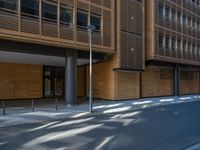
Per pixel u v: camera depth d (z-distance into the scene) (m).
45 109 16.59
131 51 23.19
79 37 18.83
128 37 22.92
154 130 9.87
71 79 19.25
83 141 8.05
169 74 31.70
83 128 10.27
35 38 16.22
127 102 21.91
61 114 14.41
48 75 26.78
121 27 22.28
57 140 8.21
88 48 19.36
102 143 7.80
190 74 36.34
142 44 24.44
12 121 12.05
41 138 8.52
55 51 18.62
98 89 24.83
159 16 26.84
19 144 7.73
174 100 24.95
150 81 28.64
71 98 19.11
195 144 7.77
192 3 33.78
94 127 10.48
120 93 23.59
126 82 24.27
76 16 18.84
